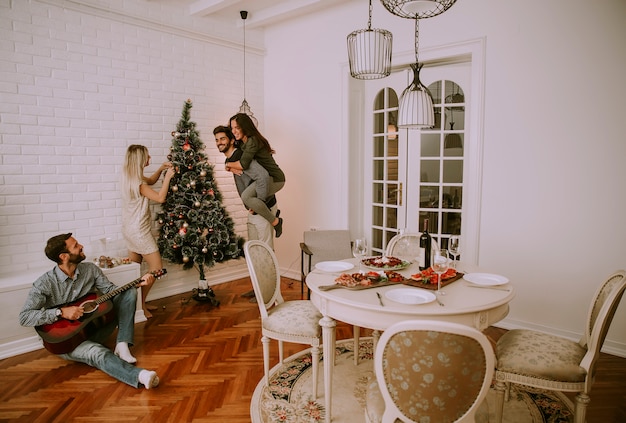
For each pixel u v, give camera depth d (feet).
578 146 10.73
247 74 17.75
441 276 8.05
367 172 16.19
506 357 6.99
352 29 15.02
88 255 13.41
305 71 16.70
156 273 10.89
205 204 14.23
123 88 14.02
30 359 10.48
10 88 11.69
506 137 11.85
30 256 12.26
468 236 12.81
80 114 13.07
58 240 9.99
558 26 10.79
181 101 15.64
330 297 7.18
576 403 6.68
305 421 7.83
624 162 10.13
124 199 13.12
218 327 12.58
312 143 16.76
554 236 11.26
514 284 12.03
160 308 14.29
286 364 10.11
